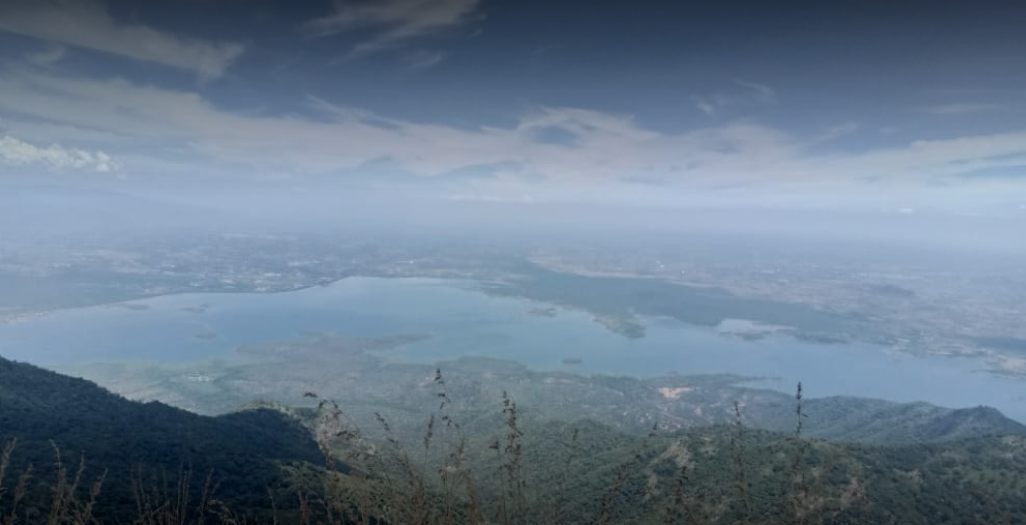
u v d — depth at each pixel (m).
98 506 25.59
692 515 11.67
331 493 10.46
